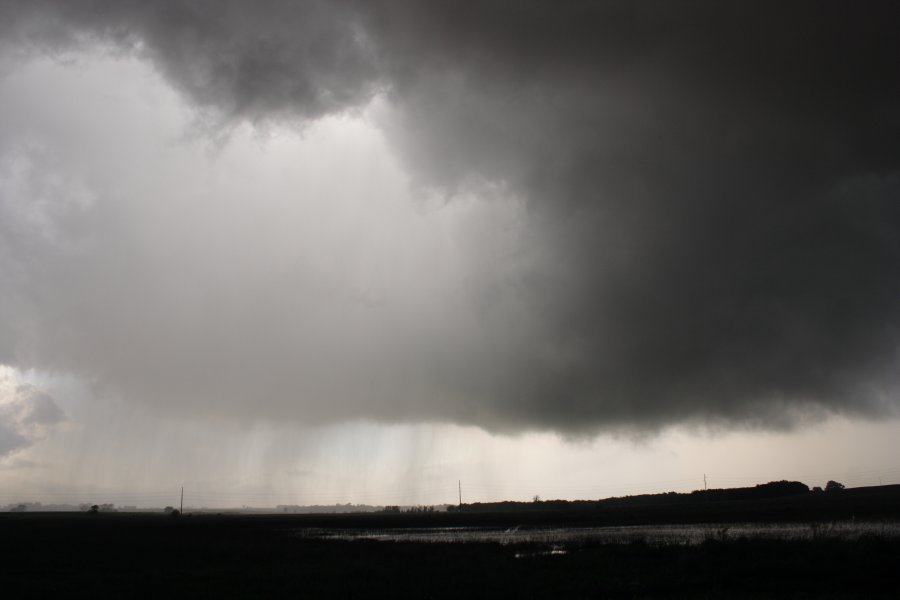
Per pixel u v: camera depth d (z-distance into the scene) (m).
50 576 40.25
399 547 57.50
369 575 37.12
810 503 152.88
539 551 51.00
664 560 40.47
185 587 34.28
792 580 31.97
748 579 32.31
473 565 40.78
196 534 88.75
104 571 42.81
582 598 29.28
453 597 29.80
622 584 32.12
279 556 51.16
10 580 38.09
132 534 89.06
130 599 31.09
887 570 32.84
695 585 31.55
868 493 195.38
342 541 69.06
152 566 45.16
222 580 36.69
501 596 29.80
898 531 54.28
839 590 29.39
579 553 46.41
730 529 68.50
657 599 28.44
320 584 34.12
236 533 92.12
